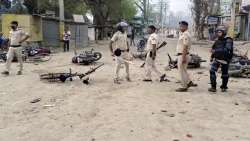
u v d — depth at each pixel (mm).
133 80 13305
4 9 37250
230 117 8188
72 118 7977
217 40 11047
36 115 8227
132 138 6672
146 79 13062
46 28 30672
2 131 7086
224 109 8914
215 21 61281
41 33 29562
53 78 12781
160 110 8656
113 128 7250
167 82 12867
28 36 14367
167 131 7094
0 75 14266
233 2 37844
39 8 41969
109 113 8375
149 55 12852
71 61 20297
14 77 13758
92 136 6777
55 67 17375
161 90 11234
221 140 6641
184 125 7504
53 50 28469
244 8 49469
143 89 11383
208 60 22422
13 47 14234
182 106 9109
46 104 9297
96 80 13305
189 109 8828
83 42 37688
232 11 38031
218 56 10969
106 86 11977
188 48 10883
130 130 7125
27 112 8500
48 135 6852
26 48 21438
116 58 12602
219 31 10891
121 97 10141
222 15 62500
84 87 11766
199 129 7266
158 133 6961
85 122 7676
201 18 62594
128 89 11406
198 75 15031
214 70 11062
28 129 7203
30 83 12406
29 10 40000
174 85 12227
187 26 10820
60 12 30766
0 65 17609
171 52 30172
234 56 16375
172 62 17250
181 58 10883
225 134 6984
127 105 9148
